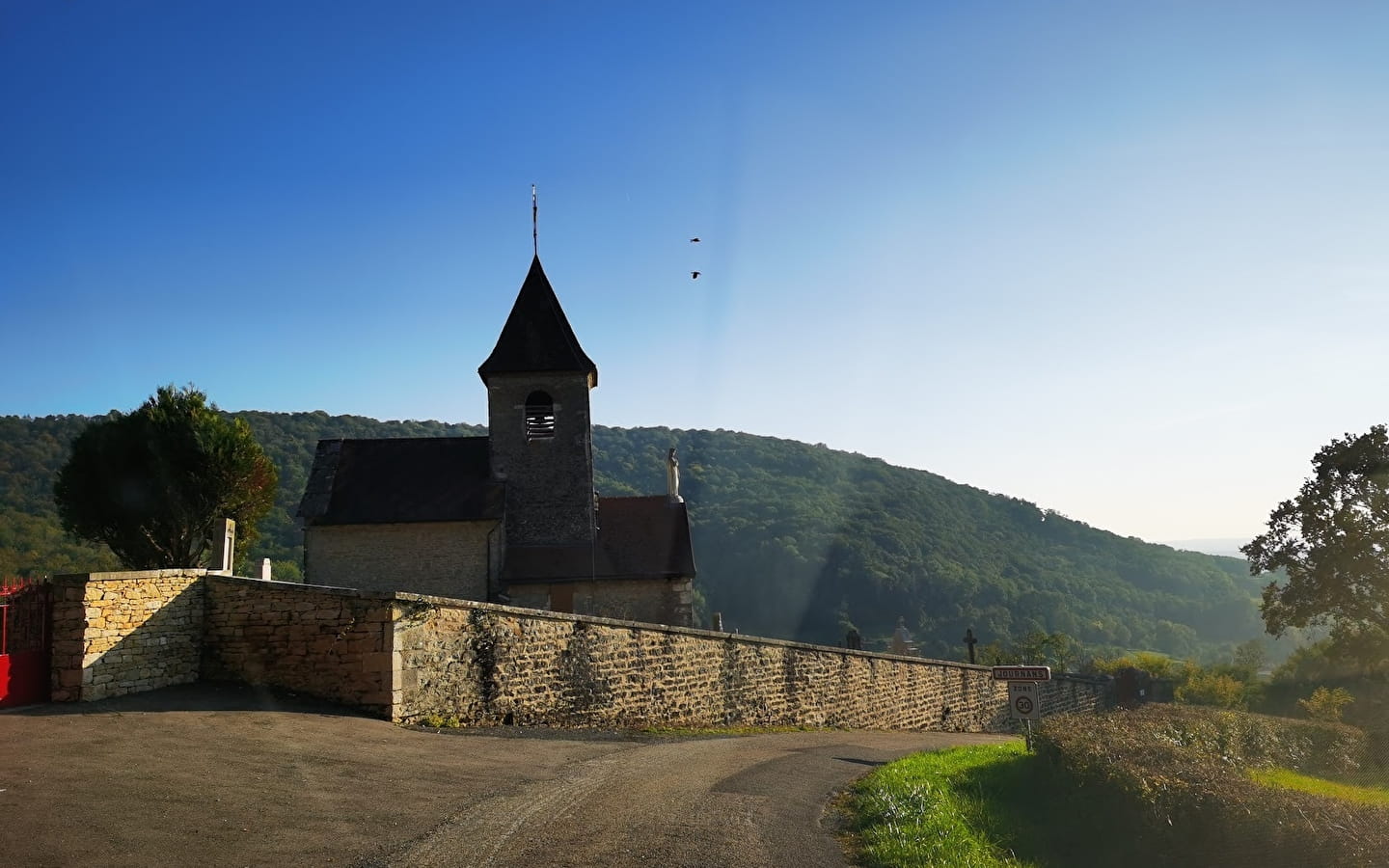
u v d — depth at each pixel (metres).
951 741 21.28
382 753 11.73
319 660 14.36
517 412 28.86
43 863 6.90
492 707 15.58
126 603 13.73
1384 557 33.12
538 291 30.20
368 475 28.09
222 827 8.09
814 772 13.14
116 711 12.62
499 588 26.73
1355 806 9.37
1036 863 9.37
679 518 29.12
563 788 10.51
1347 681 38.03
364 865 7.32
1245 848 8.98
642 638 18.91
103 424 26.73
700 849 8.16
